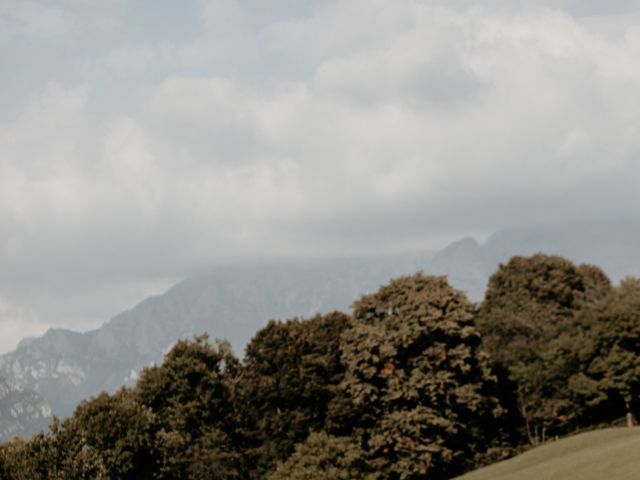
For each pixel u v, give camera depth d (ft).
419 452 236.63
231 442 262.26
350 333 256.73
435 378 244.63
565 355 270.05
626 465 154.61
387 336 247.70
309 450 207.72
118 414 220.84
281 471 205.46
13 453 192.24
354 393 247.50
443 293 261.85
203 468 241.55
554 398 274.98
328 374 272.31
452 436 250.78
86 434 209.26
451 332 250.78
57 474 189.88
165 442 232.94
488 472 218.38
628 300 272.51
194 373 263.90
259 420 268.21
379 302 270.87
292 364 270.67
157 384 258.16
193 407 253.24
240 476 258.78
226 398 268.82
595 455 176.14
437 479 247.09
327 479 197.26
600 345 258.57
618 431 220.02
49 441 197.77
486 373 258.57
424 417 236.43
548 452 216.33
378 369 250.78
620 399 267.18
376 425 249.14
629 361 249.96
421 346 254.47
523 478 180.24
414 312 251.60
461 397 246.27
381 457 240.73
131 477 217.56
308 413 260.62
